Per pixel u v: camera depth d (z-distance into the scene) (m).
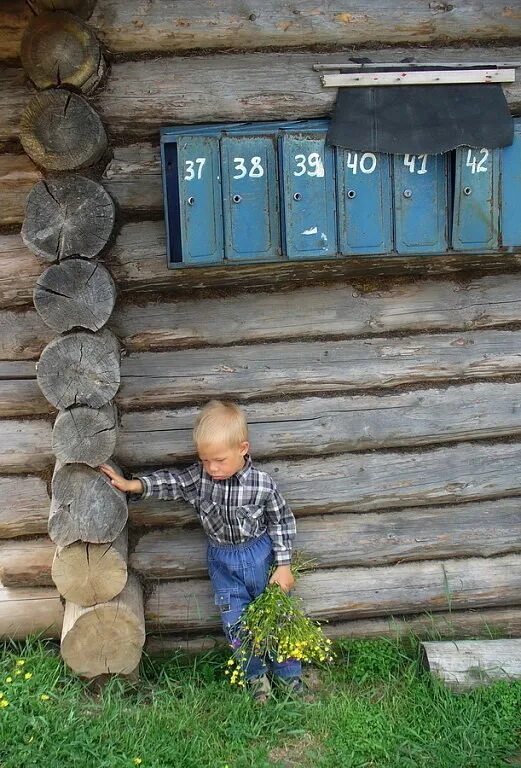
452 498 3.69
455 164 3.07
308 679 3.60
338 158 3.03
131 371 3.39
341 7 3.12
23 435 3.50
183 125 3.14
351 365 3.48
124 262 3.24
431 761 3.10
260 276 3.26
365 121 3.03
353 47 3.17
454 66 3.13
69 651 3.34
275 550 3.39
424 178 3.08
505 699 3.35
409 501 3.67
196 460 3.51
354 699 3.41
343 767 3.07
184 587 3.64
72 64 2.90
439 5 3.16
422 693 3.43
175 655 3.63
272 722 3.24
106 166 3.16
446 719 3.28
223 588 3.41
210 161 2.99
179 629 3.67
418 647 3.67
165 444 3.47
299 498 3.61
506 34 3.22
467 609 3.82
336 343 3.47
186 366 3.42
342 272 3.30
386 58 3.18
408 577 3.75
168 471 3.35
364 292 3.43
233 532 3.35
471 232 3.13
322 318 3.43
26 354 3.41
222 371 3.44
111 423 3.11
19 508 3.58
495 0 3.18
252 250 3.05
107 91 3.09
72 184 2.95
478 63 3.14
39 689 3.27
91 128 2.90
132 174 3.17
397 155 3.06
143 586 3.62
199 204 3.00
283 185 3.01
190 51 3.12
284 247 3.05
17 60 3.11
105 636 3.33
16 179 3.23
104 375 3.07
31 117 2.88
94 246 2.99
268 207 3.03
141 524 3.56
